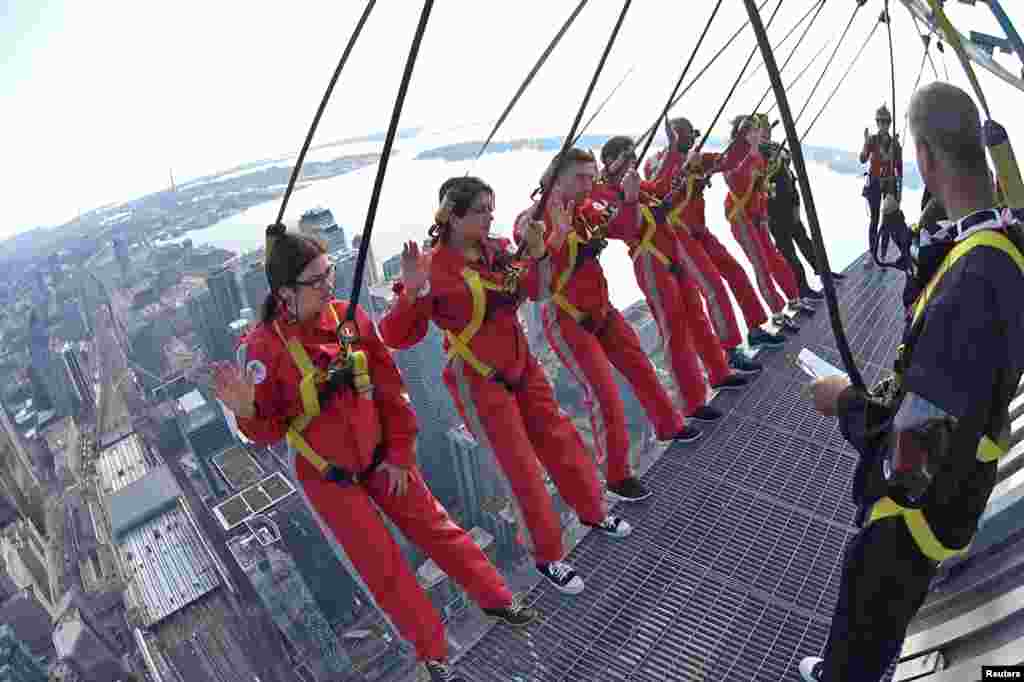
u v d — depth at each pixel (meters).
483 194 3.17
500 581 3.39
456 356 3.45
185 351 160.50
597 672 3.36
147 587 87.44
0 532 101.19
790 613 3.62
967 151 1.62
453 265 3.30
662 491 4.57
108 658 77.56
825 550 4.02
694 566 3.94
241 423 2.76
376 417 2.93
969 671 2.47
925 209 2.04
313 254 2.63
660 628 3.55
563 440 3.84
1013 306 1.60
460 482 93.56
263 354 2.73
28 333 189.38
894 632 2.14
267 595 82.56
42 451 129.75
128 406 139.25
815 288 7.23
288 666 72.75
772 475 4.63
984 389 1.62
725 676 3.28
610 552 4.09
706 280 5.52
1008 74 2.43
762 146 6.18
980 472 1.88
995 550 2.88
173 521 99.31
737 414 5.30
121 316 188.00
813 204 1.54
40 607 85.50
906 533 2.02
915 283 1.93
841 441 4.95
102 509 106.44
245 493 102.56
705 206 5.67
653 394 4.71
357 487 2.97
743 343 6.02
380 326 3.31
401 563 3.04
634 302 80.81
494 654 3.47
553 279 4.00
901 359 1.91
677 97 4.10
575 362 4.17
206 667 73.88
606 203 4.53
